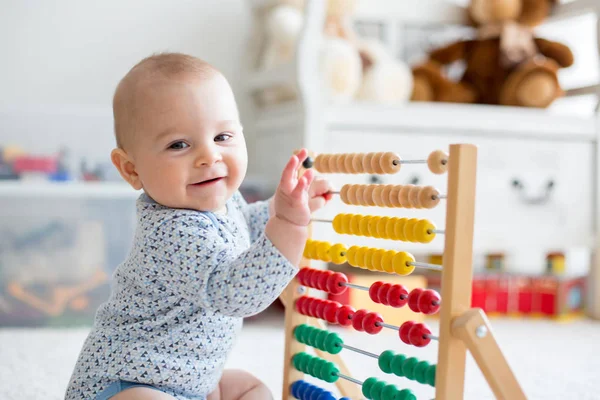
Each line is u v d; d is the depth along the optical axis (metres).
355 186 1.08
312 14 2.05
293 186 0.92
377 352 1.73
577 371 1.61
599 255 2.32
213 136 0.98
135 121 0.98
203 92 0.97
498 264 2.34
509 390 0.86
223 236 1.00
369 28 2.63
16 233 1.91
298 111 2.09
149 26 2.49
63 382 1.44
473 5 2.59
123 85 1.01
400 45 2.65
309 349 1.47
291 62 2.08
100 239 1.97
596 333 2.06
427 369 0.93
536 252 2.64
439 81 2.47
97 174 2.12
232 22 2.56
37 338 1.81
